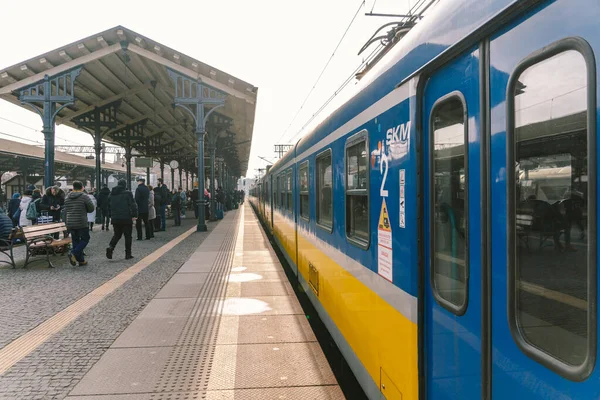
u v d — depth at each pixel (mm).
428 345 2359
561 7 1428
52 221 11672
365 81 3518
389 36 4250
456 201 2090
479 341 1872
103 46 13992
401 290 2627
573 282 1389
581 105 1353
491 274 1791
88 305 6250
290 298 6641
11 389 3686
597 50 1282
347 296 3984
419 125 2418
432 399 2314
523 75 1606
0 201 30859
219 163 29094
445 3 2191
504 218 1709
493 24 1739
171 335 5004
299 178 7773
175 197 19844
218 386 3727
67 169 38156
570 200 1400
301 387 3701
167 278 8102
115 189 10062
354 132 3771
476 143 1898
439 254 2250
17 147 28469
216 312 5906
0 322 5480
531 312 1573
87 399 3510
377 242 3092
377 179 3104
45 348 4609
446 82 2174
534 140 1552
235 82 15375
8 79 13383
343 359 5207
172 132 28312
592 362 1299
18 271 8773
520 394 1622
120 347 4637
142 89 18266
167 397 3541
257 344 4711
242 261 9992
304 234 7059
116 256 10703
